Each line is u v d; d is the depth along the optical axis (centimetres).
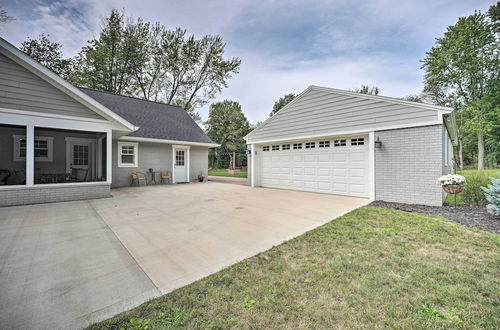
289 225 457
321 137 885
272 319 181
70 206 633
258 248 337
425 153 624
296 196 828
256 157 1167
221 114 3000
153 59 2025
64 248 337
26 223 466
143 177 1170
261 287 227
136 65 1944
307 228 436
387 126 698
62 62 2030
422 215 506
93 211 577
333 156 869
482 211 538
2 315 187
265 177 1149
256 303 201
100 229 430
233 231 419
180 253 321
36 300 210
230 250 330
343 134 812
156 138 1176
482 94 1919
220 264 286
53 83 670
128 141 1124
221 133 2936
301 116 952
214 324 176
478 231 389
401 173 669
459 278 241
